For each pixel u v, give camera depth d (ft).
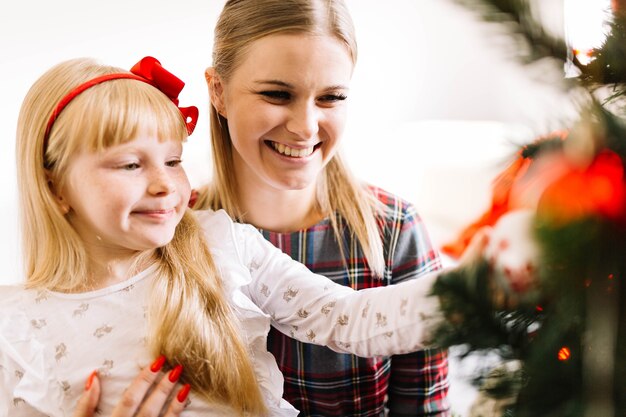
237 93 2.65
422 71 6.62
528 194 1.09
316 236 3.12
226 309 2.69
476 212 1.34
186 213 2.94
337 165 3.18
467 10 1.15
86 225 2.62
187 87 6.25
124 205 2.39
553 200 1.03
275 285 2.81
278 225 3.15
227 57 2.69
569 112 1.14
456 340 1.22
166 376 2.43
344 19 2.57
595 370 1.05
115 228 2.44
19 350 2.49
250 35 2.53
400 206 3.28
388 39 6.59
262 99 2.58
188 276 2.71
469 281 1.21
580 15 1.21
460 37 6.34
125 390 2.39
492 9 1.11
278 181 2.77
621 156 1.03
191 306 2.63
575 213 1.01
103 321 2.58
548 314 1.16
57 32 5.83
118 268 2.70
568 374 1.09
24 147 2.58
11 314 2.57
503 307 1.20
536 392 1.11
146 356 2.53
